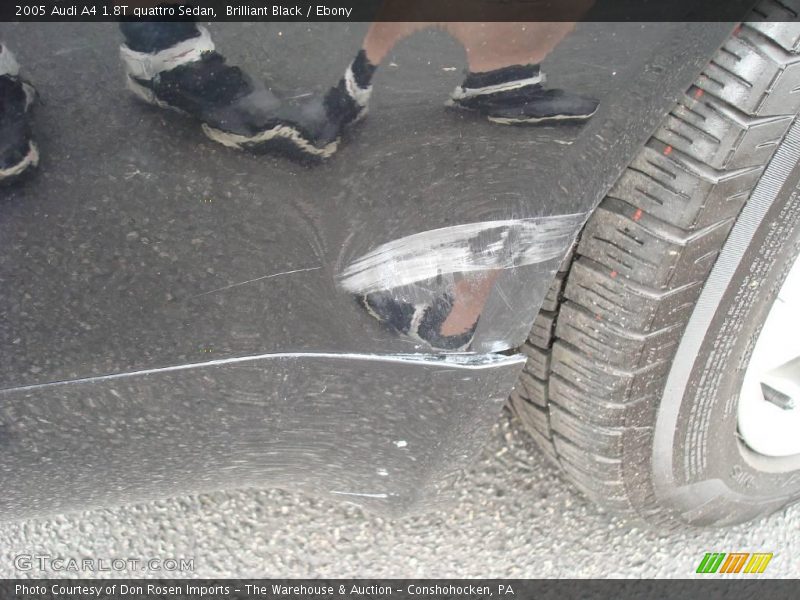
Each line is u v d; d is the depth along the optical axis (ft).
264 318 4.28
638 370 5.28
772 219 4.98
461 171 4.16
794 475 7.04
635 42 4.06
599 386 5.44
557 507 7.16
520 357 4.99
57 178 3.53
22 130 3.40
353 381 4.75
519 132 4.13
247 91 3.59
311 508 7.07
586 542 7.11
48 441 4.42
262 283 4.14
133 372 4.27
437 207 4.23
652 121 4.50
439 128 3.98
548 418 6.02
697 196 4.62
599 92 4.16
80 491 4.92
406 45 3.71
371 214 4.10
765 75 4.33
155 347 4.19
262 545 6.91
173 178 3.69
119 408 4.42
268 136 3.71
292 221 3.99
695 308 5.13
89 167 3.55
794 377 6.71
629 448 5.74
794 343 6.31
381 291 4.39
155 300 4.01
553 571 6.96
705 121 4.48
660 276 4.87
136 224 3.76
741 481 6.64
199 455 4.93
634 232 4.85
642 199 4.77
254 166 3.77
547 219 4.53
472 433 5.25
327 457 5.28
